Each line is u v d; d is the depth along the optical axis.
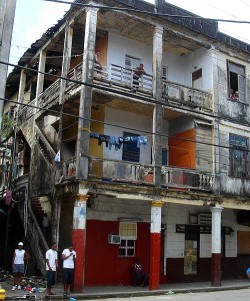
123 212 18.94
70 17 17.88
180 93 19.09
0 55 10.48
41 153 19.48
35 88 24.14
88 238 17.77
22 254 15.55
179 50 21.59
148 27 18.73
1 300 7.89
